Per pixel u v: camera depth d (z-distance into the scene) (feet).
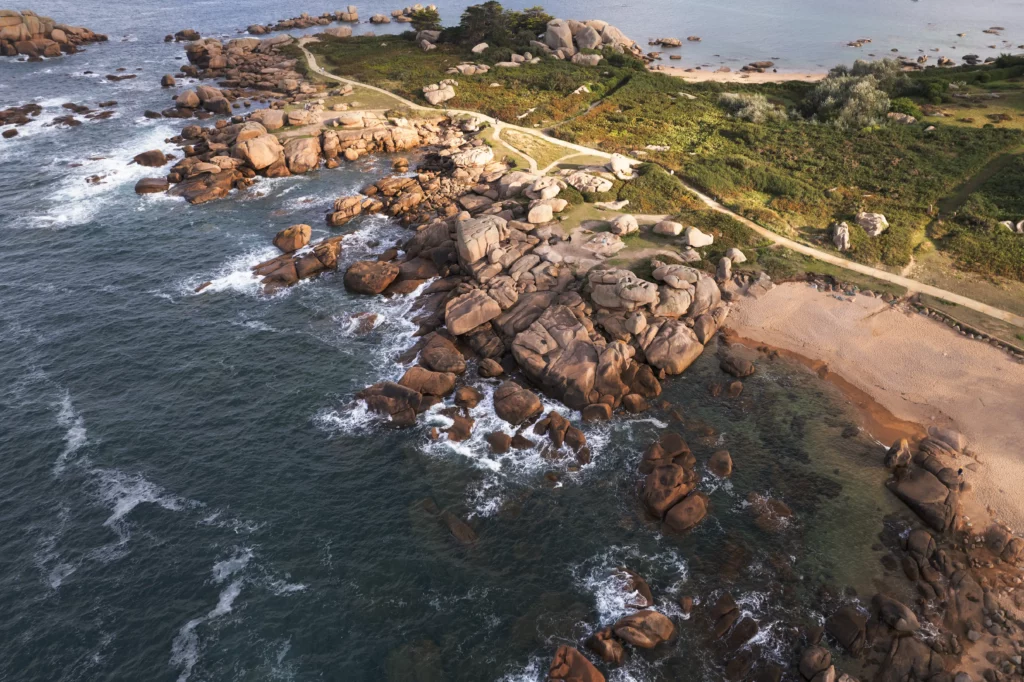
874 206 211.82
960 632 97.50
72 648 98.94
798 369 151.33
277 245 205.26
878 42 445.37
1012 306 165.78
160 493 124.26
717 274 178.70
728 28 496.23
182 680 95.20
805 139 266.16
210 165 247.50
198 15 544.62
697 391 146.92
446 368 151.12
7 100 333.21
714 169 239.09
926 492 117.60
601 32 411.75
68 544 114.42
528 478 127.65
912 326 160.56
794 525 115.85
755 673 94.07
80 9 552.41
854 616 98.84
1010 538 109.29
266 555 112.98
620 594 105.70
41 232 214.28
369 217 222.89
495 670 96.07
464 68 355.97
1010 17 506.89
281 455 132.87
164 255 202.28
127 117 313.73
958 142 250.98
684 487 120.78
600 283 164.55
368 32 483.51
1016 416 134.31
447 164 251.60
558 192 214.48
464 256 179.42
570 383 142.20
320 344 164.25
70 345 163.12
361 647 99.50
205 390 149.07
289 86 341.41
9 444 134.00
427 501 123.03
